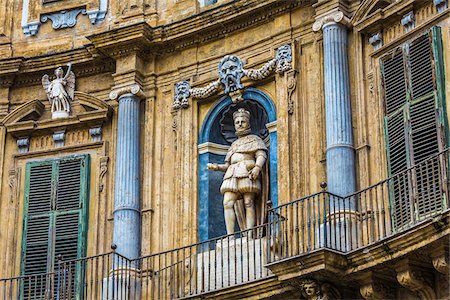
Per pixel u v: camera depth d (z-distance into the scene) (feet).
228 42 111.04
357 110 100.63
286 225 95.66
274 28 108.17
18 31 121.49
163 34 112.98
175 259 106.11
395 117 97.19
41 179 114.62
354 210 96.07
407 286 88.94
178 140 110.42
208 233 106.11
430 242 85.40
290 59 105.91
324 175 100.58
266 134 108.17
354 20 102.73
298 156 102.68
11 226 113.50
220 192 107.76
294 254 96.78
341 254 90.58
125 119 112.06
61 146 115.34
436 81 94.53
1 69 117.91
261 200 104.37
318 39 104.99
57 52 117.19
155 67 114.11
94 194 112.78
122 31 112.78
